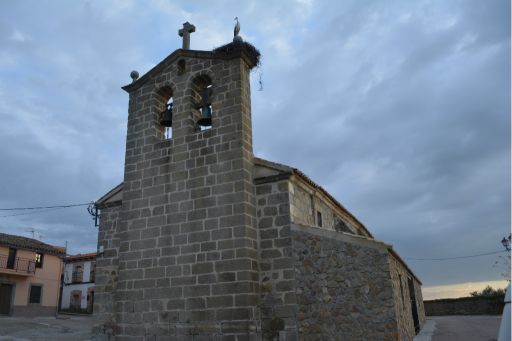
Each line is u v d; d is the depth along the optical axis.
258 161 13.86
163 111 15.79
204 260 12.94
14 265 36.34
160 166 14.57
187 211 13.64
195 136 14.29
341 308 12.15
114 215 16.36
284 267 12.72
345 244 12.66
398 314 12.92
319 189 15.96
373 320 11.92
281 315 12.36
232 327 12.04
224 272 12.58
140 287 13.62
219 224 13.06
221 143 13.81
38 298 37.59
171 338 12.69
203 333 12.33
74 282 46.53
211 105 14.53
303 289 12.46
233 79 14.35
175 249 13.45
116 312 13.78
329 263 12.57
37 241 40.41
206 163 13.84
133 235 14.29
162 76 15.70
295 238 12.91
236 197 13.09
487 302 41.31
